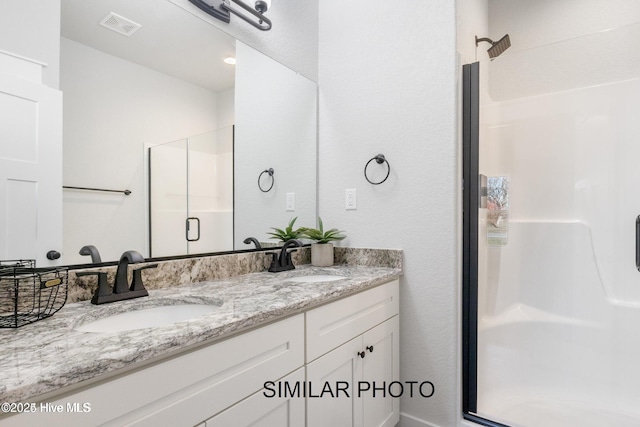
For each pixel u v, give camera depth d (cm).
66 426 55
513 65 184
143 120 123
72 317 84
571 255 179
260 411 90
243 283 131
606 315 170
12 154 91
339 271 158
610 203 175
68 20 104
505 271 183
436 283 156
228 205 154
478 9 212
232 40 156
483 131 163
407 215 164
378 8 176
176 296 108
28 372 52
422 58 162
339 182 189
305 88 191
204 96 144
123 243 116
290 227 180
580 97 182
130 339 68
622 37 183
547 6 235
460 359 154
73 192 104
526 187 190
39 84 97
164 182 129
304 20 193
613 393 165
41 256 96
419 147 161
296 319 102
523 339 181
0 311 84
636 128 172
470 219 156
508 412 162
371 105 177
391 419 156
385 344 152
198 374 74
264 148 170
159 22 129
